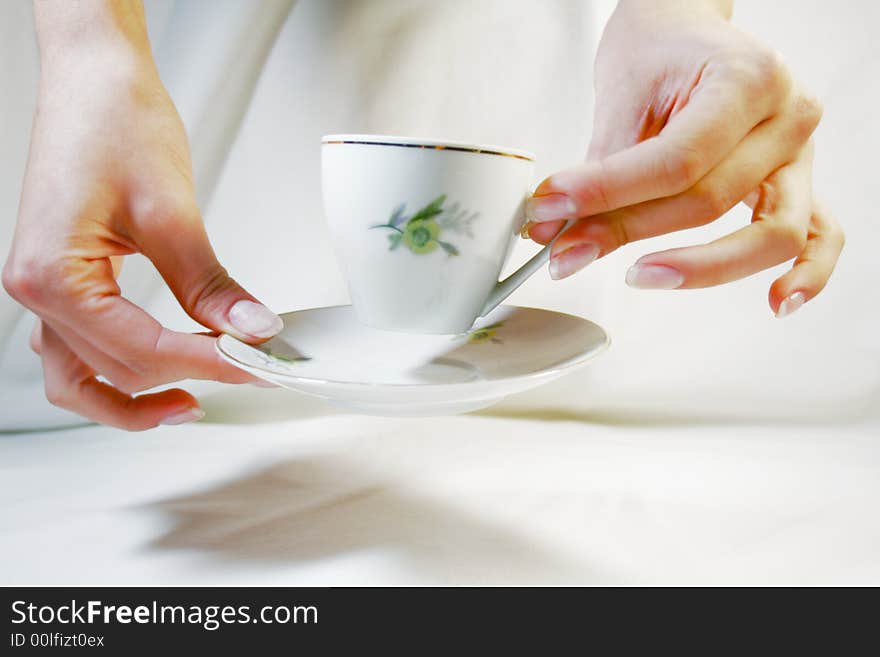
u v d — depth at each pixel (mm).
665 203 452
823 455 562
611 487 521
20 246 467
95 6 483
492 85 653
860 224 628
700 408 634
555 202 442
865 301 625
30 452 575
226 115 654
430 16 644
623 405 634
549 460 555
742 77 453
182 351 473
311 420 623
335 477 536
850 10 624
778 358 631
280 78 649
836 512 495
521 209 457
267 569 454
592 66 643
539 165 661
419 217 445
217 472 542
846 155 629
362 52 645
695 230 647
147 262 645
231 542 473
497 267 463
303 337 485
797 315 630
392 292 459
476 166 441
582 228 450
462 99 655
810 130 474
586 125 649
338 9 639
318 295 668
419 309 461
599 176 438
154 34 644
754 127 464
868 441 585
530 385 424
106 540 474
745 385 633
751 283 632
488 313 498
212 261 475
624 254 645
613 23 517
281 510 500
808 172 483
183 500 509
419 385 411
